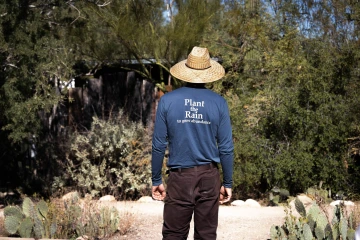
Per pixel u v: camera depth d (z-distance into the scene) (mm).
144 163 11750
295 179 11055
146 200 11234
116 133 11836
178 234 4703
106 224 7531
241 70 13453
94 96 14398
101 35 13617
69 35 12438
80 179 11664
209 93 4738
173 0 13445
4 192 12523
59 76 11422
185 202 4621
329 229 6141
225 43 13984
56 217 7375
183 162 4621
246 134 11375
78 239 7051
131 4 12805
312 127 11148
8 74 9719
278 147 11273
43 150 13289
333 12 14188
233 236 7441
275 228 6477
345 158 11203
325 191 10469
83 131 13250
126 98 14008
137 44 13094
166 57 13320
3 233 7551
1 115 10031
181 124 4613
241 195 11727
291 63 11805
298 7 15250
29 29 9594
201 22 12719
